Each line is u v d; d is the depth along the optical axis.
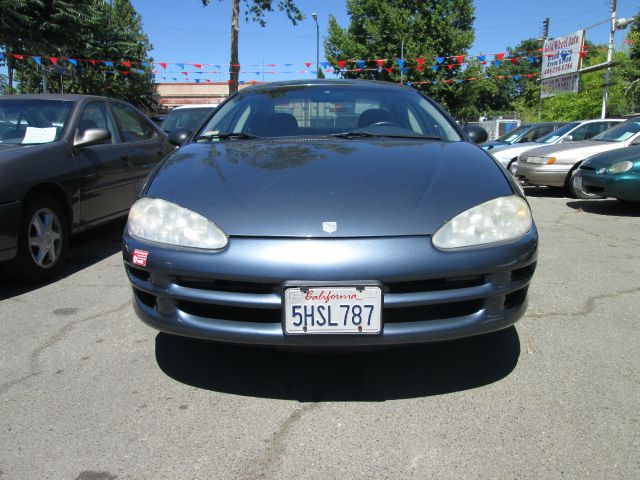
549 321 3.00
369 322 1.92
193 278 2.02
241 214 2.05
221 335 2.02
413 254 1.93
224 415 2.10
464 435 1.94
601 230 5.68
